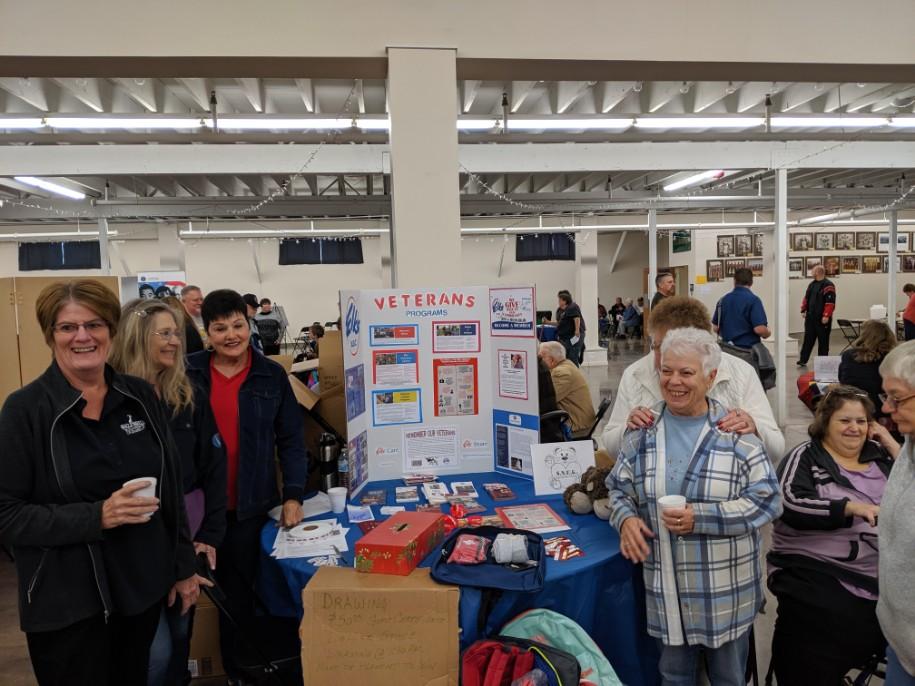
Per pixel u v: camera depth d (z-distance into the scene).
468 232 12.38
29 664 2.55
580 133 6.11
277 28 3.16
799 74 3.73
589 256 12.24
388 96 3.27
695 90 5.99
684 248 15.41
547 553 1.84
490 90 5.91
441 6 3.26
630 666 1.88
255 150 6.58
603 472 2.17
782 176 6.89
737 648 1.70
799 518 1.94
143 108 5.76
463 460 2.75
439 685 1.55
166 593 1.59
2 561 3.56
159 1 3.09
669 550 1.66
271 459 2.15
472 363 2.71
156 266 14.79
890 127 5.87
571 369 3.84
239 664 2.02
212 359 2.16
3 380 3.66
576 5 3.37
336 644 1.58
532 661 1.52
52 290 1.38
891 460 2.01
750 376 2.00
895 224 11.98
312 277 15.62
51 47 3.05
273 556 1.90
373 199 9.10
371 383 2.63
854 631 1.84
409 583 1.63
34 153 6.38
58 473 1.35
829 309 10.09
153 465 1.51
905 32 3.62
